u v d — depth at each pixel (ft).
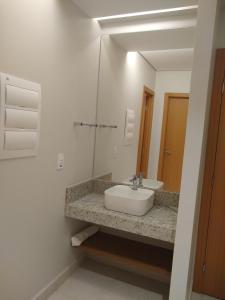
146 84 8.07
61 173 6.82
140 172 8.17
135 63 8.19
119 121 8.38
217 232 7.11
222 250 7.10
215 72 6.69
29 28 5.19
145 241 8.20
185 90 7.65
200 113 5.45
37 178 5.93
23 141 5.26
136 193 7.66
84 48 7.12
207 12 5.29
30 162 5.65
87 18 7.10
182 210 5.73
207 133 6.79
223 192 6.95
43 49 5.63
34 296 6.33
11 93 4.83
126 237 8.44
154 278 7.93
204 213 7.15
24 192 5.59
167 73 7.84
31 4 5.20
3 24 4.61
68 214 7.14
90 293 7.11
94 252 7.43
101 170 8.61
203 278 7.35
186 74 7.63
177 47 7.71
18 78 5.00
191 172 5.59
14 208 5.36
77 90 7.04
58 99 6.31
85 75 7.32
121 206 6.83
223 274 7.14
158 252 7.56
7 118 4.80
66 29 6.32
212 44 5.31
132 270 8.23
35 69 5.46
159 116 7.97
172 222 6.47
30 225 5.90
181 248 5.82
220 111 6.76
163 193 7.76
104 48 7.95
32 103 5.40
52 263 6.91
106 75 8.21
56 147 6.46
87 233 8.02
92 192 8.48
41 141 5.90
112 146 8.46
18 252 5.64
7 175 5.08
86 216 6.96
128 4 6.40
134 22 7.41
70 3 6.36
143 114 8.13
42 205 6.22
